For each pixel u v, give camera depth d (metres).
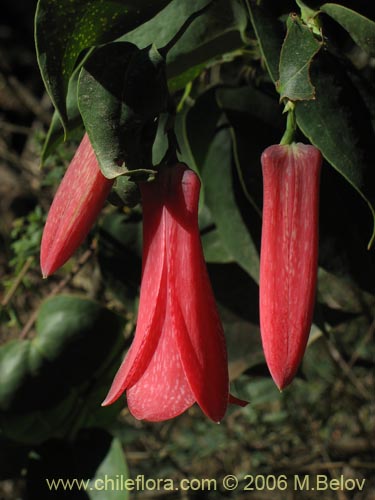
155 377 0.36
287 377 0.35
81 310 0.54
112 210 0.56
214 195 0.49
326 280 0.48
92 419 0.56
